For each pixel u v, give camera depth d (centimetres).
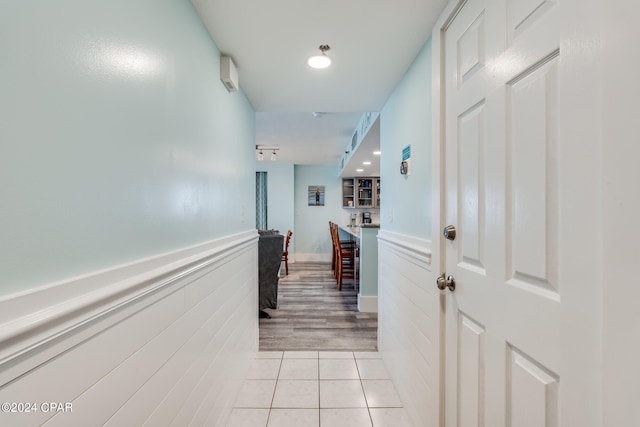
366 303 356
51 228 54
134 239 79
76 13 60
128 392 74
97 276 65
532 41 77
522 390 81
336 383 201
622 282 49
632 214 47
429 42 149
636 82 46
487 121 98
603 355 52
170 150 100
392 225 217
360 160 485
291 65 173
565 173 64
